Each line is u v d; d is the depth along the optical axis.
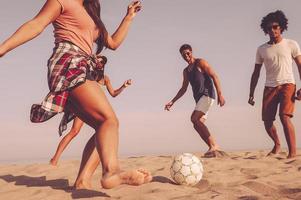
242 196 2.89
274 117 6.34
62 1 2.67
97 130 2.60
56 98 2.58
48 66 2.70
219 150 6.96
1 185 3.89
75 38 2.76
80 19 2.76
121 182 2.43
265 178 3.80
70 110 2.74
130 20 3.15
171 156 7.09
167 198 2.89
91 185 3.36
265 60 6.28
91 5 2.86
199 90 7.00
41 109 2.57
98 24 2.87
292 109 5.99
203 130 6.96
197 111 6.97
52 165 5.37
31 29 2.46
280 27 6.17
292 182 3.55
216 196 2.89
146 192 3.11
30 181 4.07
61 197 2.99
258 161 5.34
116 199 2.88
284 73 6.11
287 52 6.10
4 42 2.34
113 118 2.62
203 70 7.02
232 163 5.17
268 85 6.26
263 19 6.28
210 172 4.34
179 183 3.63
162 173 4.43
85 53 2.77
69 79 2.58
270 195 3.11
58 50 2.72
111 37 3.04
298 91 5.91
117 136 2.59
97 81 2.84
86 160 3.31
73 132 5.45
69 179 4.05
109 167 2.47
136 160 6.41
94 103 2.59
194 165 3.63
